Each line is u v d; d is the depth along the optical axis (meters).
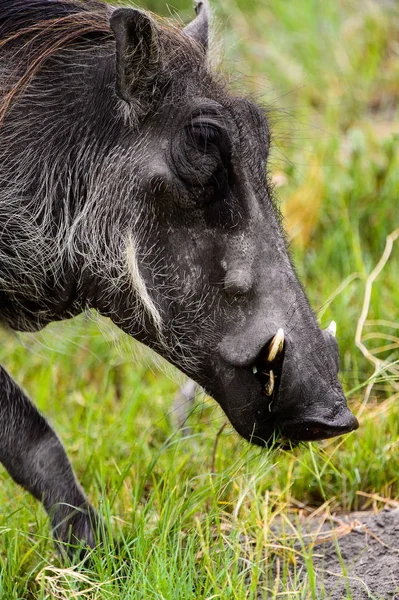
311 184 23.02
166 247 12.84
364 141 23.97
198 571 13.07
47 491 13.59
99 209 13.31
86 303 14.02
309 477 16.03
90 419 17.84
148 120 13.00
